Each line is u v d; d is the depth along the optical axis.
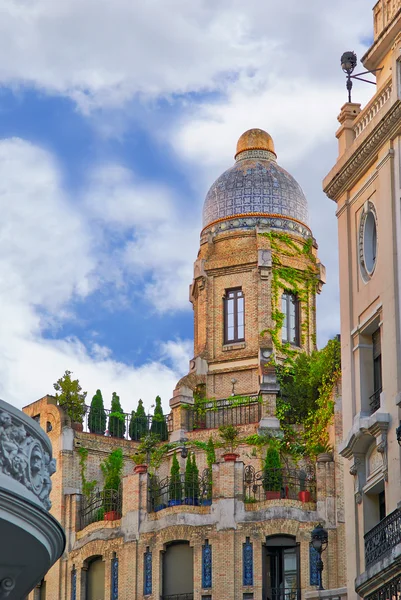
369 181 38.12
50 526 25.94
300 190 65.56
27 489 25.31
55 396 61.09
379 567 31.42
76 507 57.72
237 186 64.88
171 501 55.06
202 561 53.09
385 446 35.22
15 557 26.72
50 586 57.22
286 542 52.44
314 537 38.44
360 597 36.38
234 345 62.06
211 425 60.38
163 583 53.72
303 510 52.66
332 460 53.22
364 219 38.47
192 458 56.81
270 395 58.88
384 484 35.53
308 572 51.59
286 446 57.19
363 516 36.72
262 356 60.66
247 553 52.62
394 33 37.12
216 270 63.62
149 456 59.84
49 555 26.75
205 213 65.88
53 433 59.91
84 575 56.22
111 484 57.31
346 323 38.66
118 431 61.38
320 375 57.50
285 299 63.28
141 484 55.62
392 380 35.25
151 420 62.25
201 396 61.72
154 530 54.47
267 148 66.69
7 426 24.88
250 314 62.25
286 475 55.38
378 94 38.09
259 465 57.28
